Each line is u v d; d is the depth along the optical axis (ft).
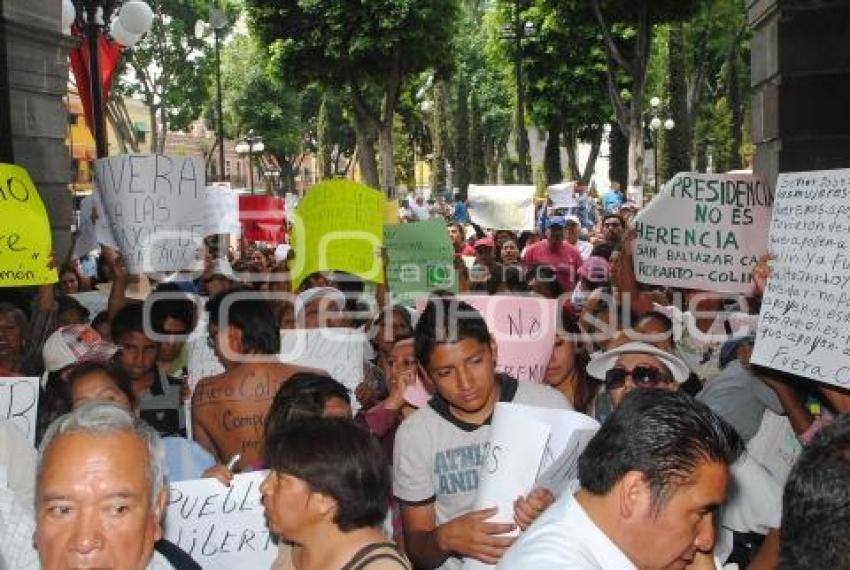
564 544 7.30
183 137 224.74
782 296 12.57
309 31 107.96
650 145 157.58
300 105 200.03
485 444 11.79
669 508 7.13
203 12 155.63
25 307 21.56
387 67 110.22
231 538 11.64
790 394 13.03
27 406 12.58
